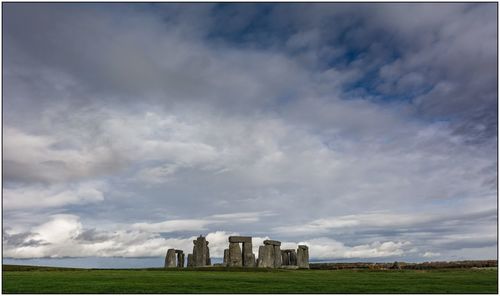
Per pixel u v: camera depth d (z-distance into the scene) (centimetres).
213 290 3884
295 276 5478
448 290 3947
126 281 4519
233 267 7019
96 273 5584
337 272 6378
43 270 6059
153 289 3897
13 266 6462
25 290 3709
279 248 8144
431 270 6700
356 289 4006
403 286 4250
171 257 7819
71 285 4081
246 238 7762
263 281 4703
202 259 7838
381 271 6525
